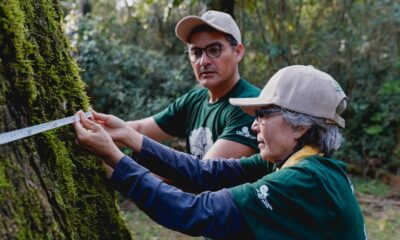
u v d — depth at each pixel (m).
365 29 7.33
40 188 1.12
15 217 1.02
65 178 1.26
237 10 5.90
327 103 1.45
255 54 6.43
